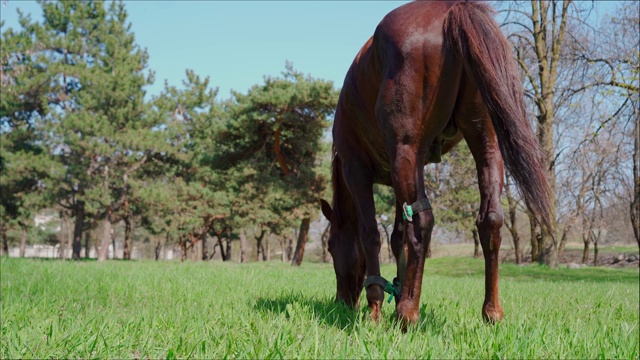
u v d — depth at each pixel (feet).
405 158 11.37
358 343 10.32
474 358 9.71
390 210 131.03
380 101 11.68
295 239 222.69
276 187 93.09
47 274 28.40
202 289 22.16
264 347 10.13
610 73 67.72
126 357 9.63
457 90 11.65
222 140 93.91
